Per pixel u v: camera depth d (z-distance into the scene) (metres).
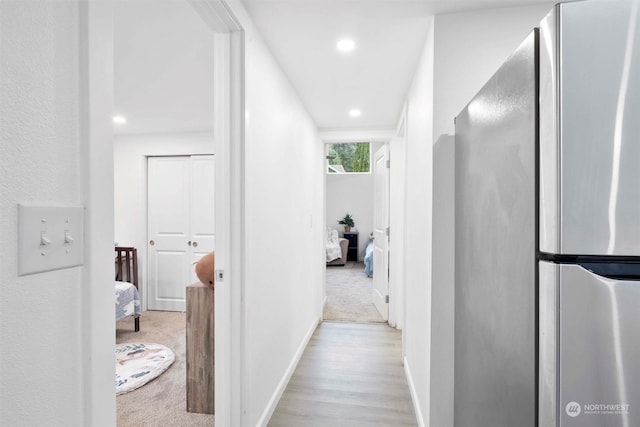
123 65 2.23
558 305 0.73
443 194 1.69
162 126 3.87
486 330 1.17
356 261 8.20
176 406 2.15
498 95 1.05
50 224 0.57
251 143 1.66
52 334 0.59
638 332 0.69
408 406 2.15
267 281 1.97
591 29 0.70
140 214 4.27
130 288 3.49
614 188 0.70
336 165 8.94
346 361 2.80
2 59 0.51
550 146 0.74
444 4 1.59
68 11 0.62
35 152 0.56
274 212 2.11
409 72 2.31
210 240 4.18
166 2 1.53
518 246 0.91
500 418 1.04
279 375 2.25
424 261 1.89
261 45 1.83
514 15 1.63
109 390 0.69
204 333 2.06
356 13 1.64
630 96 0.69
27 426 0.55
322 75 2.37
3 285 0.51
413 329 2.28
